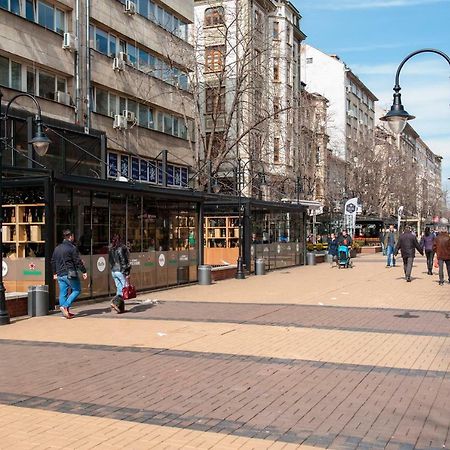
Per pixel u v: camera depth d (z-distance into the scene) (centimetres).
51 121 2484
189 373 788
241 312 1364
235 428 564
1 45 2416
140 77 3369
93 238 1584
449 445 515
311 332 1088
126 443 526
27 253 1451
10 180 1416
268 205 2705
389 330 1104
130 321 1244
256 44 4009
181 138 3850
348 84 8206
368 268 2958
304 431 553
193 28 4003
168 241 1952
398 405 634
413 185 7212
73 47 2795
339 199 5497
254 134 3709
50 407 641
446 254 1994
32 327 1180
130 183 1673
